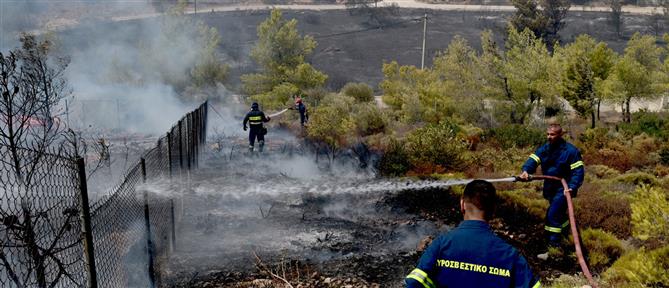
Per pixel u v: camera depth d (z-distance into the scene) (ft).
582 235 25.16
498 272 10.04
